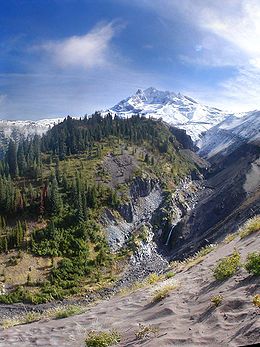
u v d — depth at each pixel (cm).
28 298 9162
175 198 17838
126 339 1269
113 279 10650
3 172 16638
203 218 15238
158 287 1873
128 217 14988
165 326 1223
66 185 14750
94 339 1293
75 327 1627
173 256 12912
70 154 19975
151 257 13188
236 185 16162
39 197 13575
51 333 1619
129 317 1549
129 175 17712
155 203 17225
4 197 12925
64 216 12912
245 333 913
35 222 12444
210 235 12538
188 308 1337
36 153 19575
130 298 1895
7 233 11762
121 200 15275
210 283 1491
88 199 14275
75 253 11444
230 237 2664
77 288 9875
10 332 1764
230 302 1147
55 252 11200
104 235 13038
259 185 15575
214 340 972
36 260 10812
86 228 12712
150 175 18750
